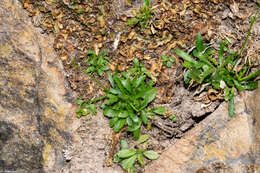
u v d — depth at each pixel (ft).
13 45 2.12
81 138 2.13
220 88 2.12
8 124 2.02
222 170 2.01
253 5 2.22
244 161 2.01
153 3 2.23
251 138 2.03
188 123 2.16
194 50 2.16
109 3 2.23
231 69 2.11
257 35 2.19
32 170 2.02
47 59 2.17
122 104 2.11
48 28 2.20
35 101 2.09
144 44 2.21
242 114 2.07
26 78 2.10
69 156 2.10
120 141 2.13
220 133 2.06
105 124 2.15
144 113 2.10
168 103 2.17
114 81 2.15
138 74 2.17
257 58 2.15
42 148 2.06
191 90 2.16
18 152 2.01
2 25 2.13
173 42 2.21
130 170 2.09
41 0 2.21
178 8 2.22
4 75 2.06
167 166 2.06
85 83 2.18
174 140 2.15
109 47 2.22
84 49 2.21
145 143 2.14
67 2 2.22
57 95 2.14
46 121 2.09
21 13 2.18
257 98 2.06
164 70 2.18
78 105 2.16
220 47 2.13
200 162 2.03
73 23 2.22
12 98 2.05
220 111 2.10
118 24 2.22
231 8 2.22
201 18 2.22
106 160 2.11
